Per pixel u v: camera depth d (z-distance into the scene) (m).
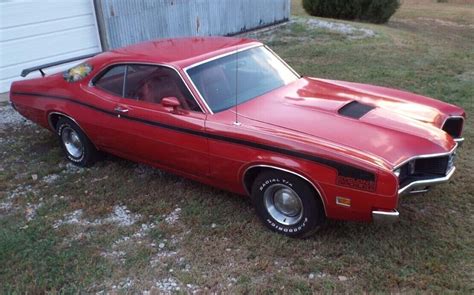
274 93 4.68
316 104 4.34
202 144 4.29
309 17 15.84
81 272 3.76
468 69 9.49
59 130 5.71
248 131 4.00
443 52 11.22
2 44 8.42
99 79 5.21
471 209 4.37
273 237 4.04
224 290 3.48
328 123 4.00
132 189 5.05
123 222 4.47
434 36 14.55
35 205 4.89
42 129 7.02
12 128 7.12
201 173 4.50
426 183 3.70
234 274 3.65
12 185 5.30
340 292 3.38
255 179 4.12
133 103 4.84
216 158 4.24
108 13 9.68
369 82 8.57
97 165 5.71
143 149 4.89
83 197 4.96
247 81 4.74
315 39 12.62
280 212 4.06
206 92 4.45
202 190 4.93
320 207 3.83
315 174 3.64
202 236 4.14
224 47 5.03
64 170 5.68
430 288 3.37
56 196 5.03
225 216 4.43
